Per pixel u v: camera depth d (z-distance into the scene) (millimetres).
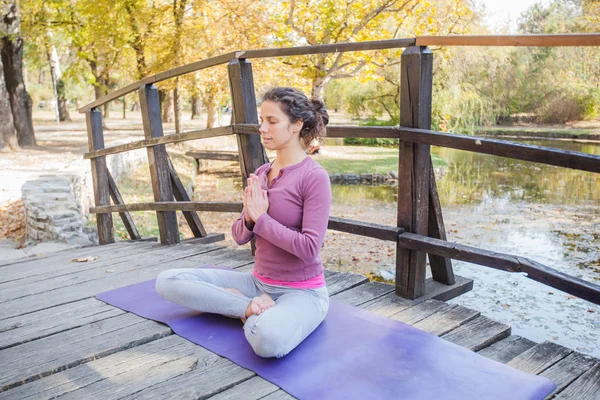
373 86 23078
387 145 22281
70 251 4711
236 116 3623
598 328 5191
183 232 8961
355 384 2018
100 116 5559
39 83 45031
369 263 7297
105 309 2904
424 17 13484
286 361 2199
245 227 2426
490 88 22969
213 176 16328
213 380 2092
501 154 2361
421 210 2834
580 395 1965
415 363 2156
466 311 2742
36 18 19984
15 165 12805
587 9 23641
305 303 2307
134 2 13742
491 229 9047
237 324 2582
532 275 2307
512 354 2346
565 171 16047
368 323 2523
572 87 24906
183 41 13141
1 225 8203
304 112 2268
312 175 2275
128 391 2029
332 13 12875
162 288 2578
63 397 1999
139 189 11555
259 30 12914
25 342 2496
